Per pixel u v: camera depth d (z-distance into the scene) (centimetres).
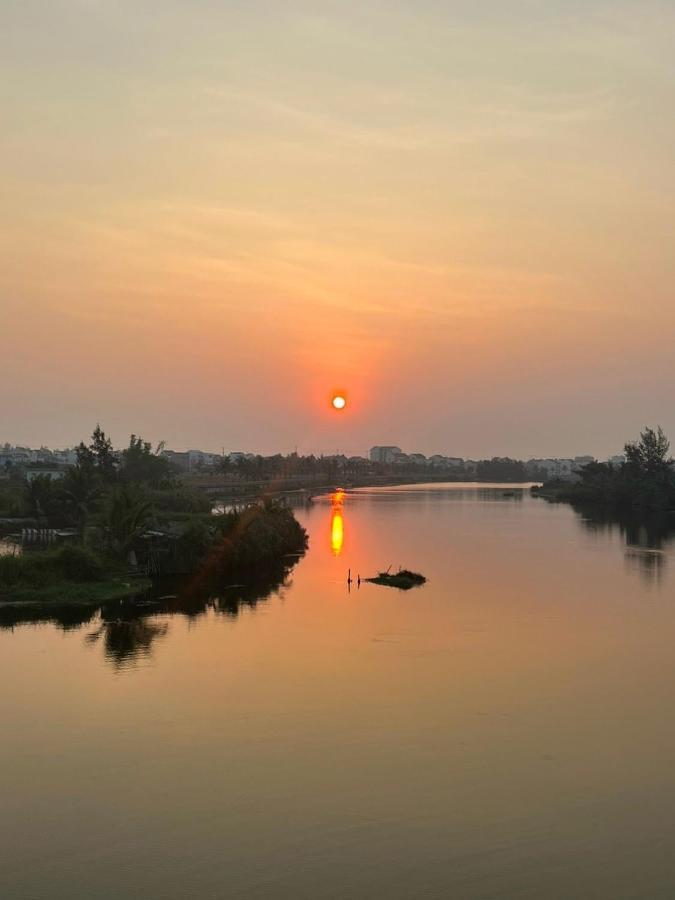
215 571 7706
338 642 5103
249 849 2638
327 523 14550
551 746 3462
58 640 5041
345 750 3381
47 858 2589
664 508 17150
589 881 2480
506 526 13925
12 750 3356
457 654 4881
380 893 2414
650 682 4362
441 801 2959
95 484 13138
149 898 2386
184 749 3369
